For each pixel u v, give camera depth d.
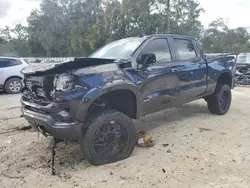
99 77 3.13
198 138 4.21
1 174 3.08
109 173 3.07
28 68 3.32
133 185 2.79
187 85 4.61
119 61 3.48
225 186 2.73
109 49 4.33
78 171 3.13
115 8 33.56
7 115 6.00
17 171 3.15
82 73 3.02
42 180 2.94
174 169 3.12
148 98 3.82
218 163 3.27
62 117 2.91
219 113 5.70
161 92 4.05
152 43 4.05
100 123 3.18
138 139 3.90
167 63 4.20
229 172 3.03
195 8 36.97
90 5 45.97
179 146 3.87
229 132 4.51
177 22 34.91
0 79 9.54
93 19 44.47
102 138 3.29
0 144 4.06
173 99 4.35
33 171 3.15
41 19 51.50
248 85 11.79
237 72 11.92
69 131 2.94
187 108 6.47
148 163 3.31
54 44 50.66
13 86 9.80
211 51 44.03
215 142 4.02
